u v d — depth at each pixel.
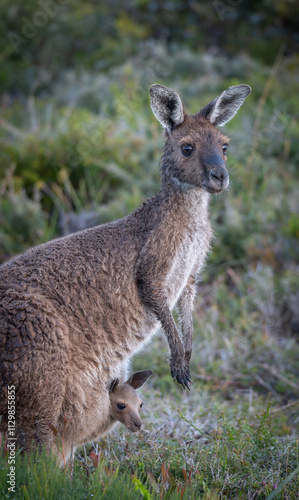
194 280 14.77
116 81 34.31
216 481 12.32
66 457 12.57
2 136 27.84
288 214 25.11
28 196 25.48
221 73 36.00
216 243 23.52
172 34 41.34
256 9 41.97
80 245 13.27
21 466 10.44
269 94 33.12
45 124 29.33
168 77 35.53
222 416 14.97
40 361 11.73
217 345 19.78
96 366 12.87
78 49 39.12
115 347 13.21
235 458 13.02
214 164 13.20
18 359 11.62
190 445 13.94
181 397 17.11
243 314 20.83
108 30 40.22
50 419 11.91
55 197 25.09
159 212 13.48
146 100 32.12
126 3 42.44
